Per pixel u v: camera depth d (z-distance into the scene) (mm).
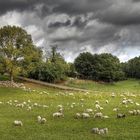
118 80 186250
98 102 51625
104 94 68375
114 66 183125
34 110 42625
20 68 113375
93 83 158875
